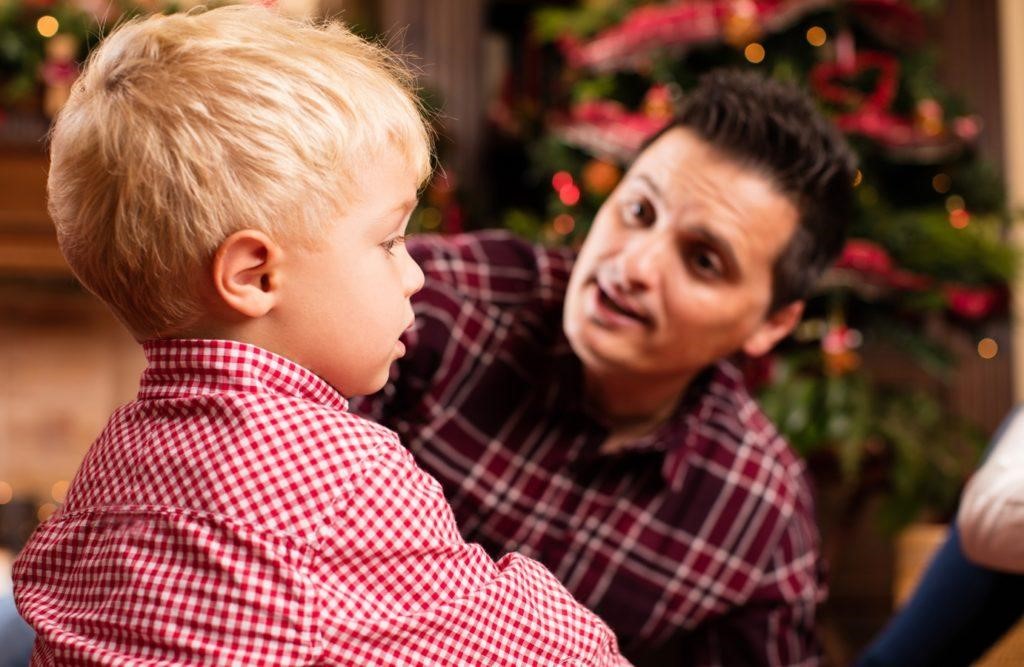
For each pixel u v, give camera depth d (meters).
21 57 2.51
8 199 2.67
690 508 1.15
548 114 2.83
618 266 1.03
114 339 2.87
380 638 0.60
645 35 2.26
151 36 0.64
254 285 0.63
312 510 0.60
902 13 2.42
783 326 1.18
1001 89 3.07
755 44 2.35
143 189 0.61
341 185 0.63
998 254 2.32
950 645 1.14
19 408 2.84
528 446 1.13
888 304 2.36
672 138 1.06
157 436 0.63
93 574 0.62
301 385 0.65
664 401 1.15
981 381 3.01
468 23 3.01
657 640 1.16
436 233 2.58
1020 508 1.00
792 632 1.17
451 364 1.13
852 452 2.15
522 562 0.71
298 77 0.63
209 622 0.58
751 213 1.02
